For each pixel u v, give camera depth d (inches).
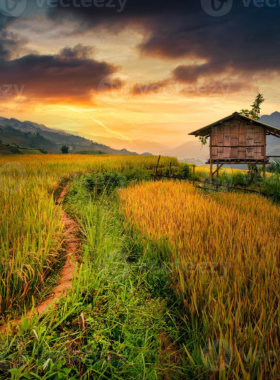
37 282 155.0
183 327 139.5
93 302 140.9
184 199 355.9
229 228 235.0
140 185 522.9
